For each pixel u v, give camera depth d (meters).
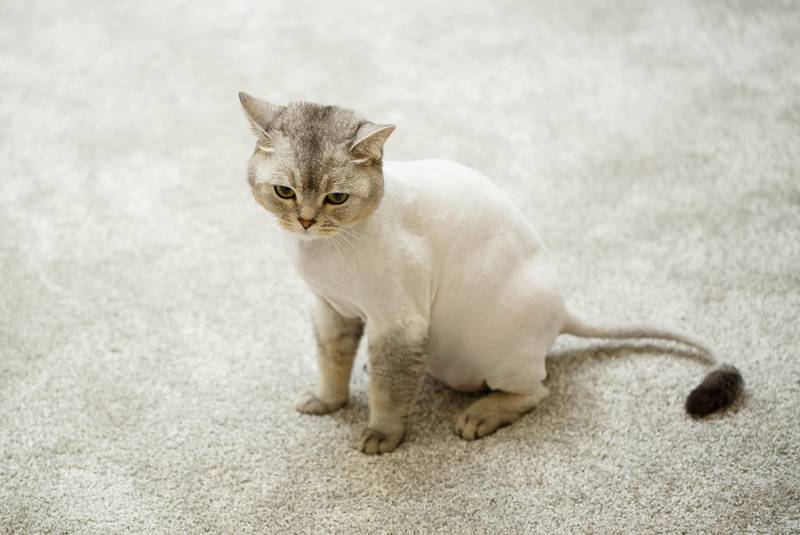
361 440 1.57
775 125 2.43
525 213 2.17
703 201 2.17
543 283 1.53
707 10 3.06
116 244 2.10
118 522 1.42
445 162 1.54
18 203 2.23
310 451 1.57
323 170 1.26
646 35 2.96
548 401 1.67
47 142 2.49
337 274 1.37
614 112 2.57
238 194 2.29
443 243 1.46
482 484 1.49
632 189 2.24
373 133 1.25
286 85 2.73
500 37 3.00
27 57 2.91
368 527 1.41
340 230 1.32
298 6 3.22
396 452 1.57
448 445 1.58
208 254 2.07
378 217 1.37
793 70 2.68
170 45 2.98
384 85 2.74
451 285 1.48
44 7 3.22
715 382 1.58
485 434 1.59
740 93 2.60
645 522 1.40
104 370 1.74
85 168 2.38
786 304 1.83
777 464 1.49
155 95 2.71
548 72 2.79
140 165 2.40
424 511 1.44
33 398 1.66
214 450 1.57
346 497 1.47
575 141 2.45
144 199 2.26
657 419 1.60
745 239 2.03
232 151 2.46
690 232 2.07
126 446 1.57
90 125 2.57
